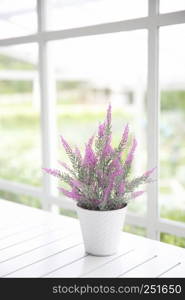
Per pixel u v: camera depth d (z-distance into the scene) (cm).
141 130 434
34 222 173
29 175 385
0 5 283
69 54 435
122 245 145
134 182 134
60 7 268
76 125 585
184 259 132
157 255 135
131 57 425
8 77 385
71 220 176
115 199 132
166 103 432
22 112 528
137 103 437
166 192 347
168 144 427
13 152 489
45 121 230
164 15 170
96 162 133
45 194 233
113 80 544
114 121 564
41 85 228
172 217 279
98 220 130
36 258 134
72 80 583
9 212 189
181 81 372
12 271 124
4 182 259
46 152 233
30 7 269
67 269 125
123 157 144
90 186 131
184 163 417
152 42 175
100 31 193
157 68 178
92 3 272
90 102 578
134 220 192
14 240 151
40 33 221
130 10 251
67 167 138
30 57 461
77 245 145
